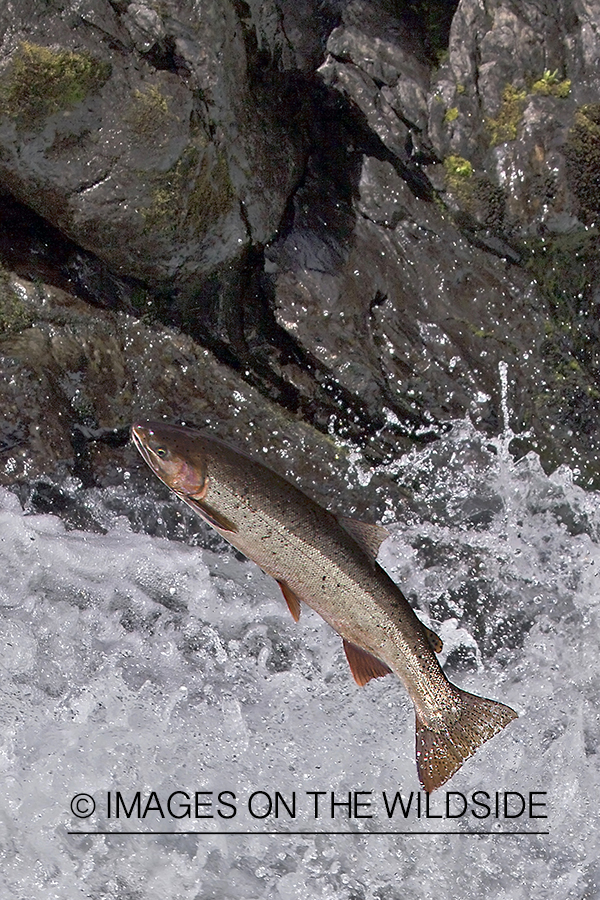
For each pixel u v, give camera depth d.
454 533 13.34
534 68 13.16
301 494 8.66
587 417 13.44
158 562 12.95
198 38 11.91
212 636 12.73
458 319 13.17
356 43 12.99
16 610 12.39
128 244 12.13
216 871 11.17
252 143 12.53
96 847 11.14
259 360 13.01
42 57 11.36
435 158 13.10
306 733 12.16
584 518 13.43
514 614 13.17
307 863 11.33
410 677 8.79
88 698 12.01
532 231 13.10
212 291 12.80
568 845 11.70
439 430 13.30
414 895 11.27
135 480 13.07
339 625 8.77
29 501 12.74
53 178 11.72
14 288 12.42
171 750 11.80
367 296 13.07
